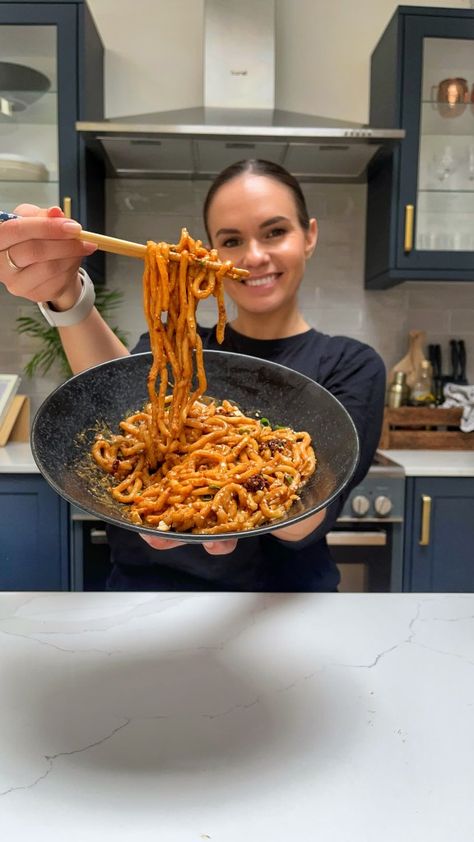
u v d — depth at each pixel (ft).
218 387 3.43
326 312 8.80
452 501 6.95
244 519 2.61
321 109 8.54
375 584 7.13
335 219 8.66
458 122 7.67
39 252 2.69
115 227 8.57
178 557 3.79
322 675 2.39
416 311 8.84
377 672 2.41
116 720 2.11
